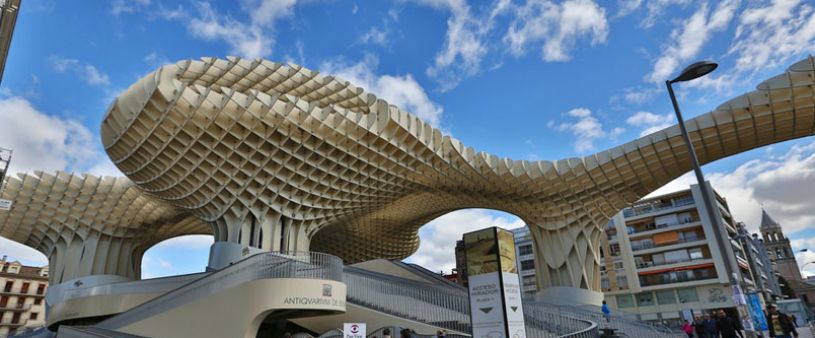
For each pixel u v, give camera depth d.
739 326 16.02
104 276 38.72
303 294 15.57
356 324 11.98
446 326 17.30
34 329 30.47
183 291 17.41
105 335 14.68
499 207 39.16
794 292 85.12
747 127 27.78
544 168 33.28
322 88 27.25
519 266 65.88
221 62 24.69
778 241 112.25
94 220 39.94
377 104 29.09
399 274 29.45
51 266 41.44
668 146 29.78
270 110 25.72
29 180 37.22
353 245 49.06
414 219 45.41
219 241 30.41
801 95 24.81
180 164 28.83
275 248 30.06
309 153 28.64
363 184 32.41
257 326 15.47
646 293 53.19
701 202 52.47
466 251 10.40
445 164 31.97
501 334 9.35
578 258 35.28
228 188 29.45
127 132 27.27
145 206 40.81
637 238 55.38
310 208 32.56
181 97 24.50
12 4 14.18
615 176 32.75
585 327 16.73
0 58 15.94
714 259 49.78
